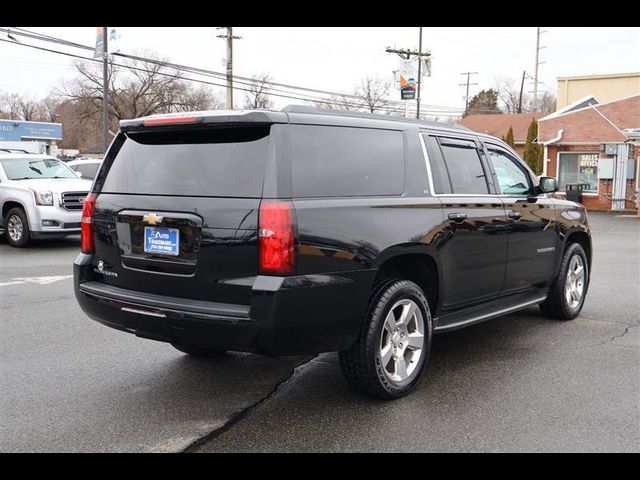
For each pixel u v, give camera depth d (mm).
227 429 3947
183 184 4047
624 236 16656
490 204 5320
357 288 4027
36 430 3922
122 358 5383
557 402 4391
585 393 4566
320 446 3715
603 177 27125
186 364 5238
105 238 4402
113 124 64875
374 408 4281
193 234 3912
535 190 6223
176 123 4059
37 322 6582
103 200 4434
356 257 4008
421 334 4578
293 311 3719
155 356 5449
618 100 26797
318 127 4078
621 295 8242
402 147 4656
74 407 4293
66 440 3789
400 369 4453
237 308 3756
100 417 4125
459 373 5023
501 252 5441
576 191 26984
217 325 3764
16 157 13695
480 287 5262
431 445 3723
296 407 4301
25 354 5473
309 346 3889
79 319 6719
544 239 6121
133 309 4086
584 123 27656
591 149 27781
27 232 12641
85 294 4426
